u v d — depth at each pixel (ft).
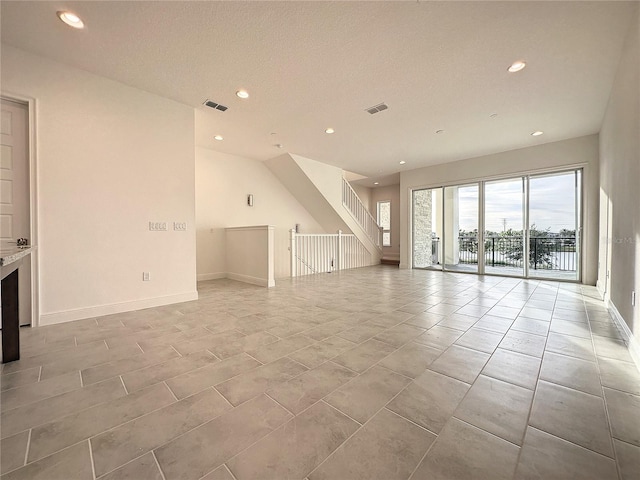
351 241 26.48
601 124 14.64
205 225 19.70
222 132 16.29
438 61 9.54
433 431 4.38
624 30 7.97
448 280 18.90
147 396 5.34
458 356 7.04
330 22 7.81
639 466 3.68
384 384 5.75
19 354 6.90
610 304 11.11
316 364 6.64
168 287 12.34
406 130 15.76
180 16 7.60
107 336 8.41
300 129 15.71
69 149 9.86
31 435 4.30
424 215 24.84
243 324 9.59
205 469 3.67
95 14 7.49
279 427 4.48
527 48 8.82
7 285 6.75
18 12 7.38
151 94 11.75
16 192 9.20
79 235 10.07
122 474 3.59
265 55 9.27
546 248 18.51
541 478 3.51
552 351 7.29
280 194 24.44
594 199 16.30
